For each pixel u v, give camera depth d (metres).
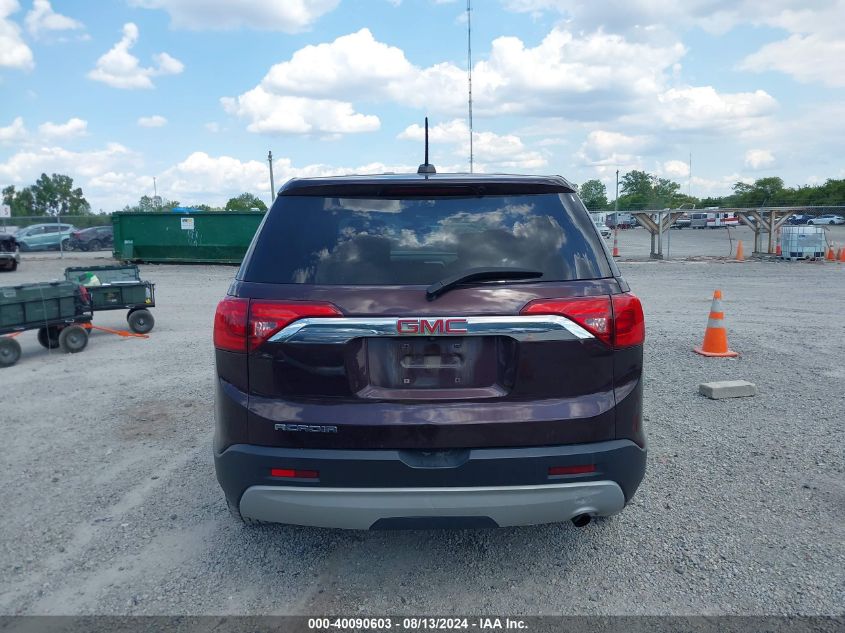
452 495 2.91
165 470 4.83
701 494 4.27
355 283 2.99
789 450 5.01
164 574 3.42
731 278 18.45
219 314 3.10
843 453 4.93
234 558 3.58
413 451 2.93
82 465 4.94
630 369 3.07
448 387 2.96
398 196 3.20
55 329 9.41
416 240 3.08
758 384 6.93
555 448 2.93
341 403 2.93
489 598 3.18
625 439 3.05
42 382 7.51
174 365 8.34
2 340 8.31
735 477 4.53
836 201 84.81
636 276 19.14
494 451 2.91
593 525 3.89
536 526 3.92
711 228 64.00
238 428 3.02
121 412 6.30
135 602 3.17
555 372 2.96
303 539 3.80
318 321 2.93
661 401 6.37
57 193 96.50
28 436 5.61
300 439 2.94
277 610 3.10
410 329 2.90
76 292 9.27
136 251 25.78
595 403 2.99
